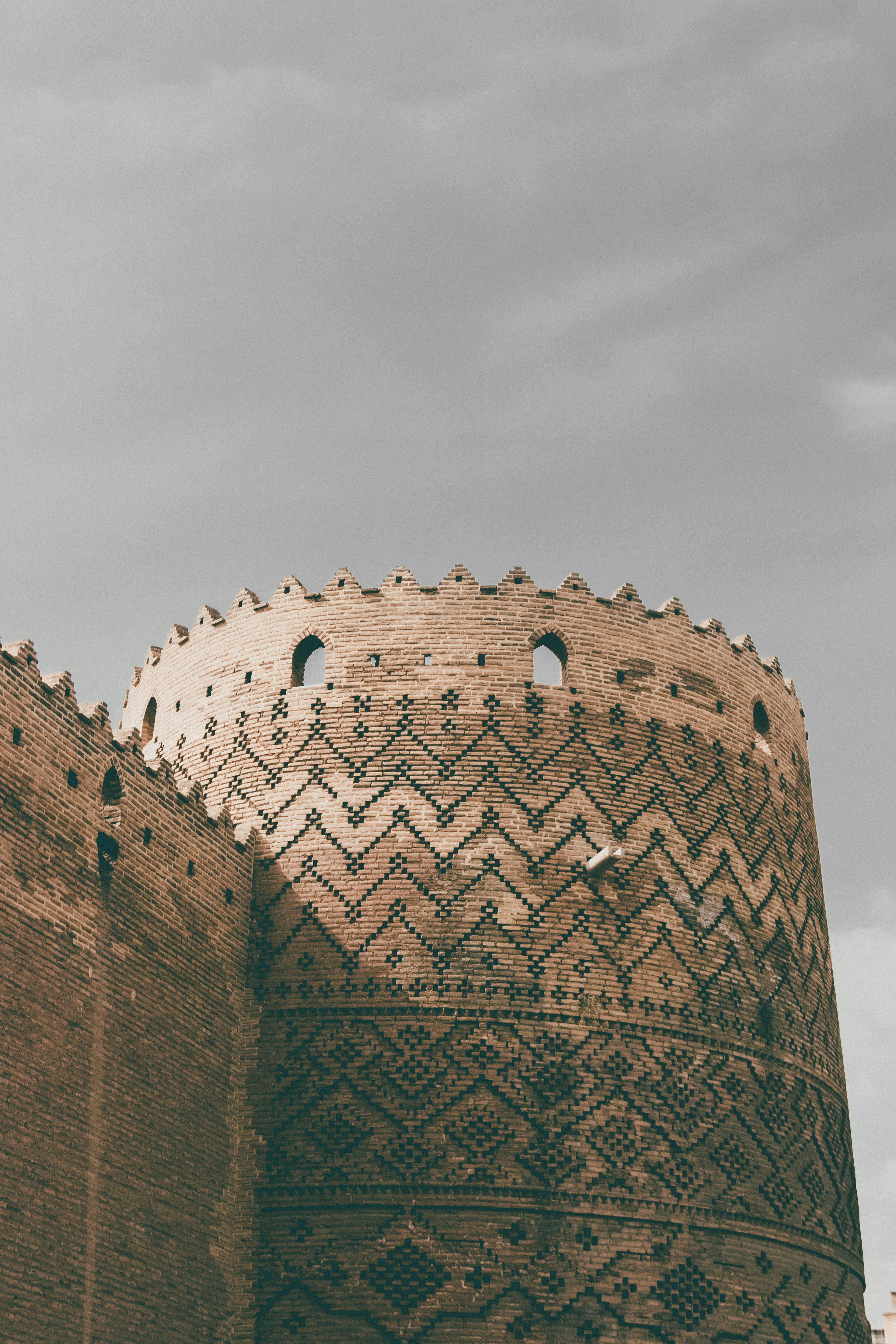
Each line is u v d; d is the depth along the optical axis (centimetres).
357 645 3216
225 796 3200
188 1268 2566
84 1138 2344
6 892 2253
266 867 3078
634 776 3148
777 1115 3028
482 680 3153
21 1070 2217
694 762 3241
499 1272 2673
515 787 3067
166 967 2684
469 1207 2722
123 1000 2523
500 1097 2811
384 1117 2798
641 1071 2895
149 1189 2495
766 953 3180
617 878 3042
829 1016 3350
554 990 2912
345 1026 2889
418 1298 2652
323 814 3084
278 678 3247
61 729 2475
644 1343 2667
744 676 3444
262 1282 2705
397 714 3134
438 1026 2866
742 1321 2773
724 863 3189
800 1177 3012
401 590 3244
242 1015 2933
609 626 3269
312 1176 2772
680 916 3069
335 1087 2841
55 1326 2186
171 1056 2644
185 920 2784
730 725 3347
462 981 2900
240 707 3269
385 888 2992
